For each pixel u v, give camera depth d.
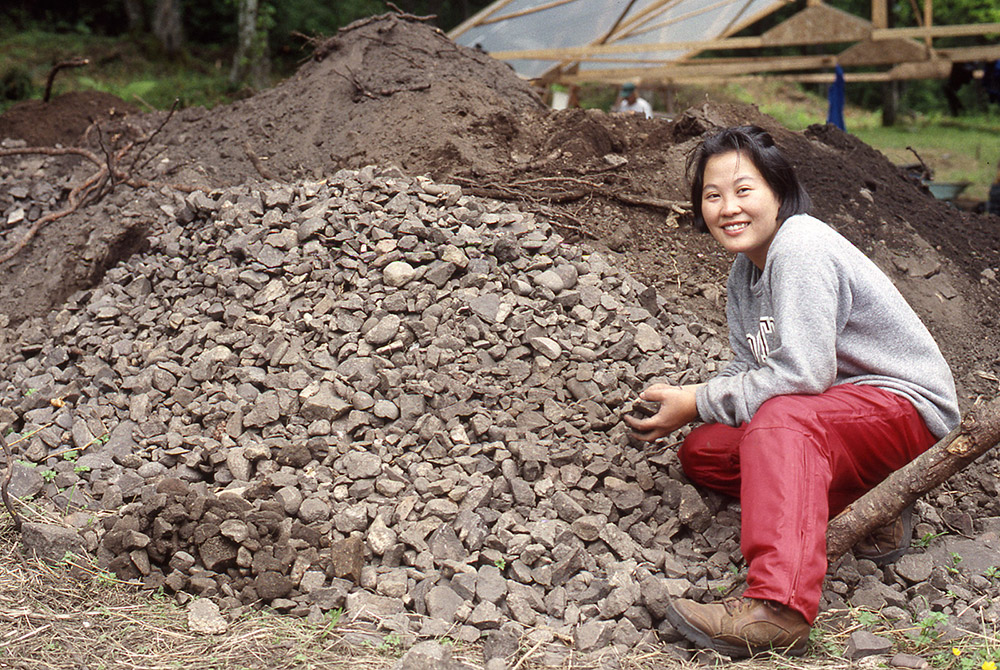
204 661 2.39
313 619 2.58
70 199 5.19
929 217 4.89
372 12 17.41
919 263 4.49
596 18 10.01
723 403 2.71
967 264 4.67
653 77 11.66
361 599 2.62
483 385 3.30
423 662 2.27
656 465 3.14
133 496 3.10
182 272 4.10
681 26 10.83
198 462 3.13
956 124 19.80
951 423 2.76
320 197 4.17
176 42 16.33
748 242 2.75
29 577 2.75
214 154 5.28
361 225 3.90
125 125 6.02
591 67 11.95
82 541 2.86
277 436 3.18
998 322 4.36
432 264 3.71
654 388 2.95
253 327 3.59
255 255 3.90
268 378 3.39
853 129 18.28
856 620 2.61
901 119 20.83
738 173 2.72
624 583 2.66
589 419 3.23
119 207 5.00
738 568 2.79
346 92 5.32
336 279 3.71
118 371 3.70
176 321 3.78
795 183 2.77
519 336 3.48
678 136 4.91
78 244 4.85
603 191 4.50
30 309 4.65
